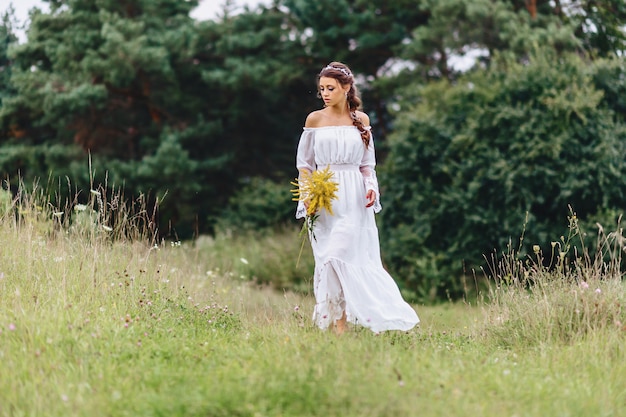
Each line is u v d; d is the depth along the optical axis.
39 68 24.05
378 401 3.94
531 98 15.66
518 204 15.34
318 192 5.94
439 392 4.19
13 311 5.38
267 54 24.44
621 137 15.37
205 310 6.48
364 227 6.10
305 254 17.48
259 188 22.67
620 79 16.16
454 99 17.03
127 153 24.33
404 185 16.89
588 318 5.81
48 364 4.57
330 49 24.42
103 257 7.18
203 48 24.73
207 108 25.08
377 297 5.98
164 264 7.65
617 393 4.68
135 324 5.48
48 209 8.05
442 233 16.28
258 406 3.92
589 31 21.64
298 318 6.16
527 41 18.89
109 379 4.38
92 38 23.05
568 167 14.92
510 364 5.12
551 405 4.27
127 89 23.83
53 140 23.67
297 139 26.53
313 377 4.20
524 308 6.43
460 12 20.77
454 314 9.43
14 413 3.95
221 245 18.52
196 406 3.89
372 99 25.62
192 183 22.52
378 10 25.25
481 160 15.59
